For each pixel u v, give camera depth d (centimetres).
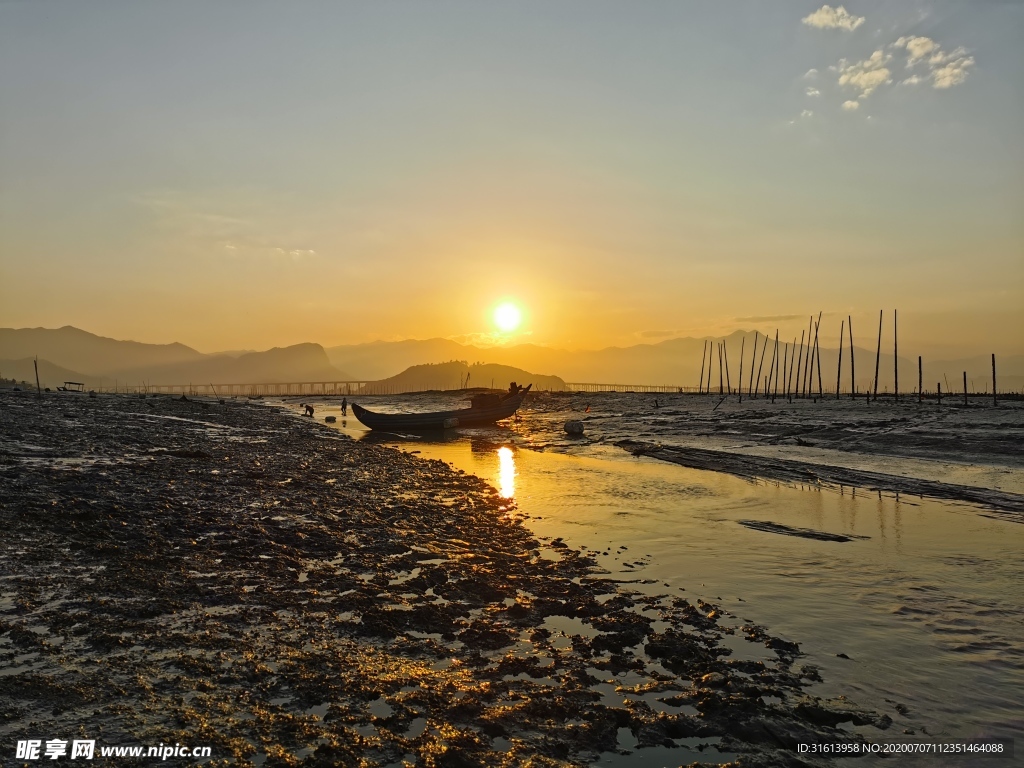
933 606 1173
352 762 616
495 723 710
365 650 889
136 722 650
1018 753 695
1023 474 2844
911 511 2095
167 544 1320
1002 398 7631
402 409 10794
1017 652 968
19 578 1058
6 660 770
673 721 738
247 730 658
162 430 3850
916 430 4256
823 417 5781
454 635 977
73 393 8112
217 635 892
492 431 6059
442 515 1889
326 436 4712
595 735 709
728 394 10931
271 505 1800
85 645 827
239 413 6625
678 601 1182
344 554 1384
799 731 730
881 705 802
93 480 1903
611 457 3844
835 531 1792
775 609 1154
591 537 1706
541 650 939
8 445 2536
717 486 2622
